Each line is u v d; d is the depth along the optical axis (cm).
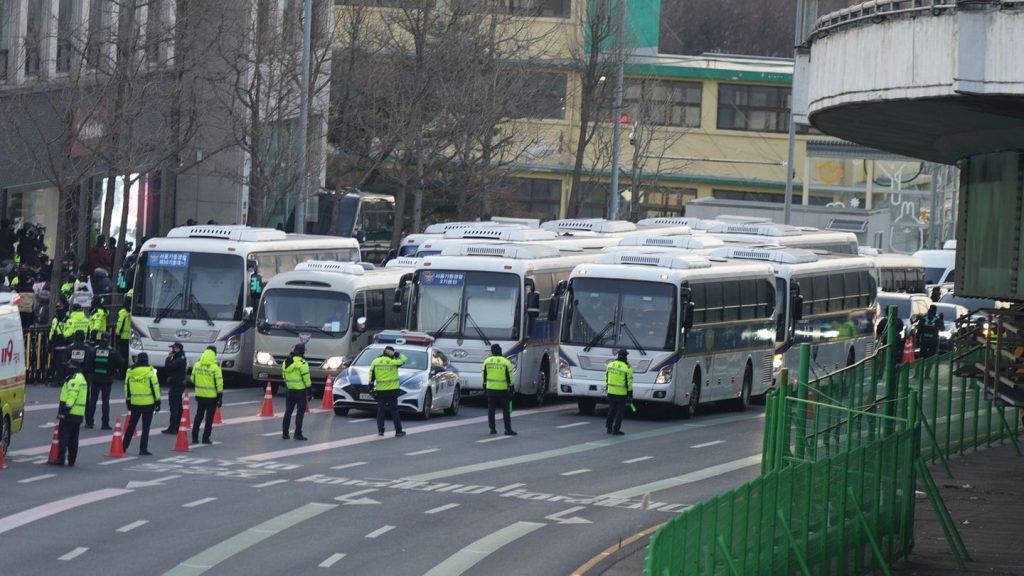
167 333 8662
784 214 14800
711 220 12069
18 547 4175
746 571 3616
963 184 5084
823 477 4138
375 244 15625
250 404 7912
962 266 5069
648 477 5909
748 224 11425
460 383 8156
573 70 15988
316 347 8456
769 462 4647
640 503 5303
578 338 8112
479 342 8375
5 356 5584
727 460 6462
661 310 8056
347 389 7462
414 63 13312
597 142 17512
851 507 4319
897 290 13688
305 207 11838
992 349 4838
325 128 13475
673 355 8025
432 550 4369
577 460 6319
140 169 10631
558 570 4169
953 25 4116
